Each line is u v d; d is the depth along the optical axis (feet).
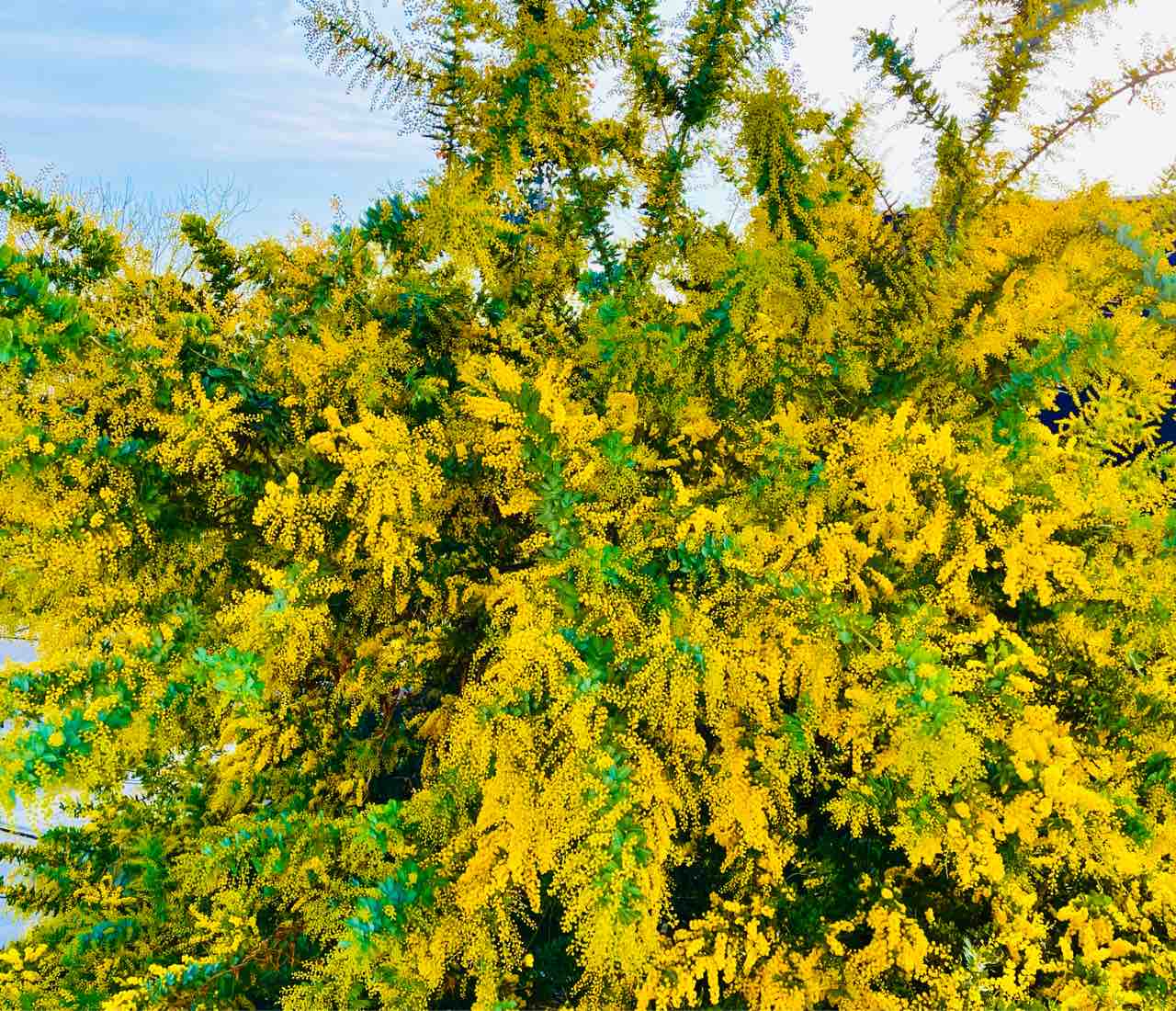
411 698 7.48
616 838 4.47
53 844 7.08
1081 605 5.68
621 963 5.00
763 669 4.87
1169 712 5.70
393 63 6.43
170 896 6.47
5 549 5.33
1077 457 5.79
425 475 5.21
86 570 5.17
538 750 4.84
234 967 5.62
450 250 6.11
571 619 4.81
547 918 6.49
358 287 6.31
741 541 5.05
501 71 6.51
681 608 4.81
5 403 4.98
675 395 5.92
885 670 4.61
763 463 5.75
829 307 5.57
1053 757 5.16
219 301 6.40
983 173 5.81
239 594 5.70
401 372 6.13
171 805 7.43
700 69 6.39
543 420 4.50
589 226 6.97
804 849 6.09
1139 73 5.17
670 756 5.16
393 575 6.17
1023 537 5.15
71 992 5.68
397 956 4.82
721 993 5.69
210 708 6.27
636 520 5.35
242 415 5.58
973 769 4.62
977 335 5.61
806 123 5.78
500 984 5.69
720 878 6.20
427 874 5.12
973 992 4.92
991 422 5.86
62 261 5.62
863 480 5.29
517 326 6.40
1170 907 5.24
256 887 5.74
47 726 4.78
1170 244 5.76
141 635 5.34
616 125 7.04
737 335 5.62
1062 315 5.72
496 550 6.48
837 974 5.30
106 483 5.28
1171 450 6.42
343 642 6.88
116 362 5.07
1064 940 5.25
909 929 5.22
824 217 5.93
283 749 6.59
